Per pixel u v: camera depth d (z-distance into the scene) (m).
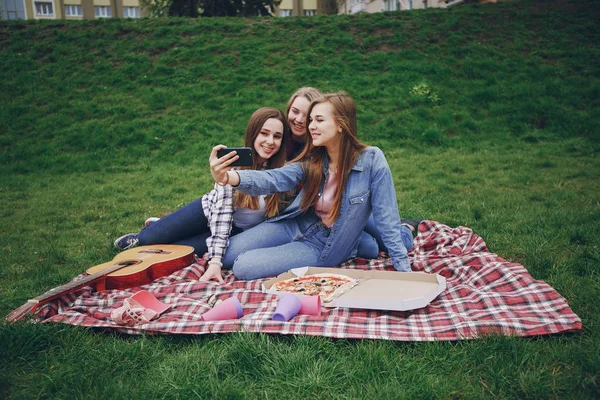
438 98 11.96
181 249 3.80
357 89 12.43
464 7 16.16
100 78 12.97
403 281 3.17
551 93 11.81
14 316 2.70
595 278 3.32
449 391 2.11
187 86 12.70
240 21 15.64
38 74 13.05
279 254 3.49
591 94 11.55
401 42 14.27
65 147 10.48
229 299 2.81
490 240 4.39
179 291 3.22
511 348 2.33
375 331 2.54
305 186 3.48
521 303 2.77
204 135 10.94
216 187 3.82
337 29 15.02
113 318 2.71
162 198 7.41
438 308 2.87
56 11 32.31
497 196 6.39
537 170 7.96
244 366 2.32
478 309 2.79
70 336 2.59
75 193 7.80
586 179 7.11
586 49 13.36
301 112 3.78
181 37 14.67
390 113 11.56
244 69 13.23
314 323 2.60
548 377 2.15
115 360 2.40
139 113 11.70
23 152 10.19
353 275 3.30
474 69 12.95
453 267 3.57
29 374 2.30
